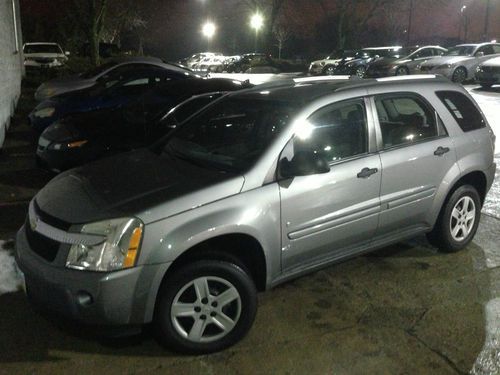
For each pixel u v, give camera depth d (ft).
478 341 12.05
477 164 16.26
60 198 12.04
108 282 10.39
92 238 10.62
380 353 11.61
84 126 23.50
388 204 14.38
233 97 15.08
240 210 11.61
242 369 11.06
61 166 22.48
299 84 15.33
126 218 10.69
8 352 11.53
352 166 13.55
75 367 11.07
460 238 16.72
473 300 13.89
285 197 12.30
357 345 11.91
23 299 13.79
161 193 11.43
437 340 12.10
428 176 15.23
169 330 11.16
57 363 11.19
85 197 11.78
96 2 81.46
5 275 15.12
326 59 101.30
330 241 13.47
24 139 34.94
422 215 15.48
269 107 13.70
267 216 12.01
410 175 14.76
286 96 13.93
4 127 34.73
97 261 10.52
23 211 20.74
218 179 11.85
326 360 11.36
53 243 10.98
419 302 13.80
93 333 10.89
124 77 34.42
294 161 12.29
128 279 10.52
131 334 11.00
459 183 16.42
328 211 13.15
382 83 14.97
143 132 23.17
